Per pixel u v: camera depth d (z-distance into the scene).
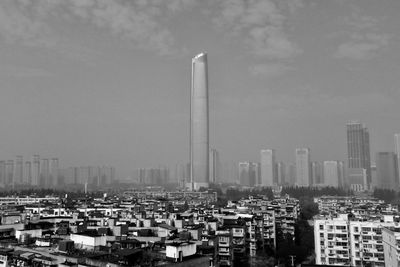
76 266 111.31
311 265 142.12
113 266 110.50
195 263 120.75
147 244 147.25
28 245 139.75
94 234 147.62
